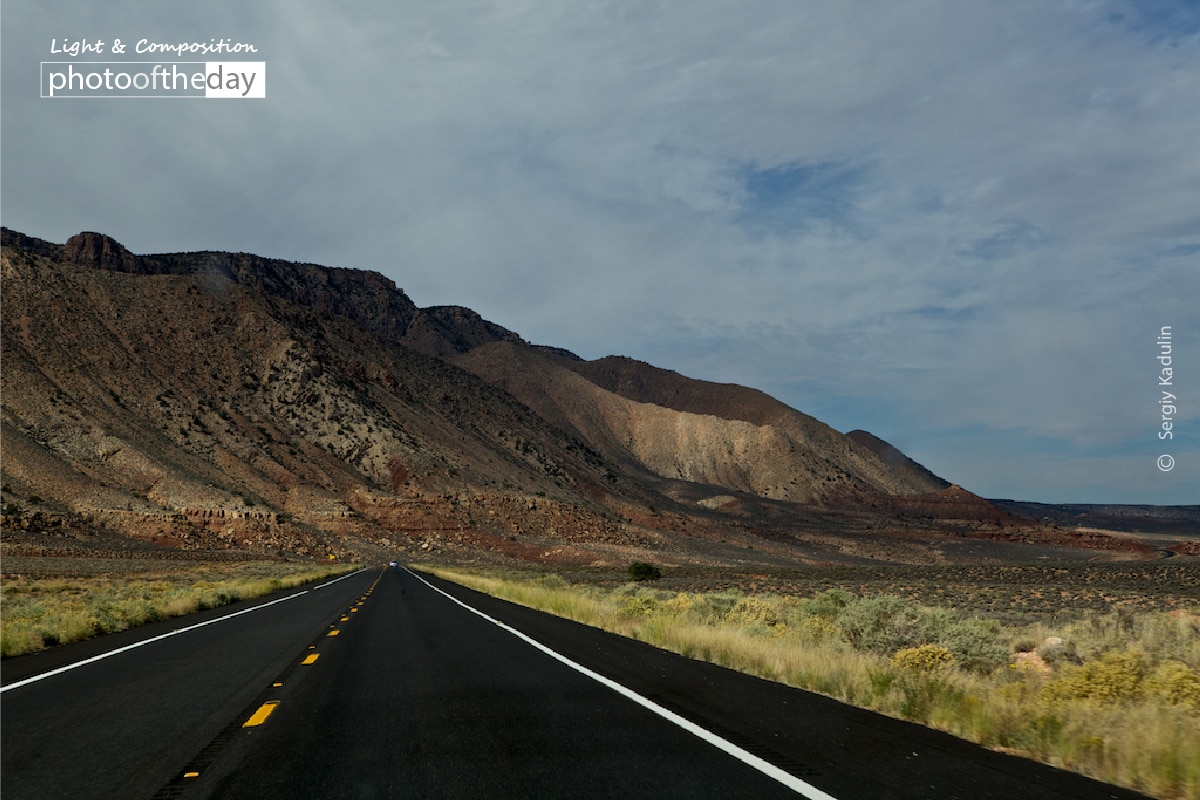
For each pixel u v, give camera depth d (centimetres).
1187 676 965
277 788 601
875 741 735
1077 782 604
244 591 3684
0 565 6850
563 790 585
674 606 2542
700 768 641
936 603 3925
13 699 1012
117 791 602
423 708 923
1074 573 8338
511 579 6094
